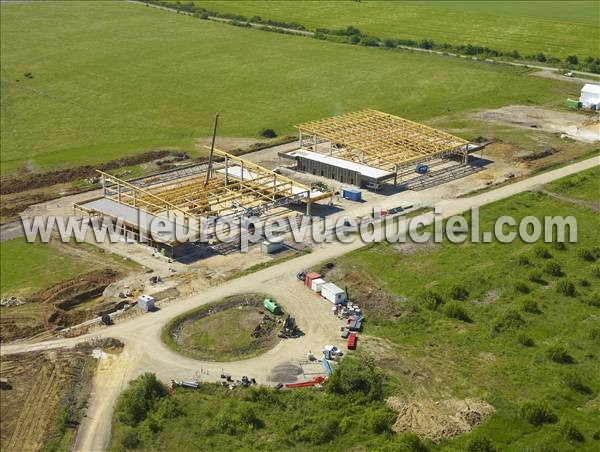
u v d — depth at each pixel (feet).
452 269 366.43
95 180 497.87
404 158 484.33
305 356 298.97
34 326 325.21
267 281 357.20
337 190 471.21
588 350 298.35
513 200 447.42
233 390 277.23
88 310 335.26
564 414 261.65
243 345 307.78
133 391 272.51
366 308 334.03
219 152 474.90
